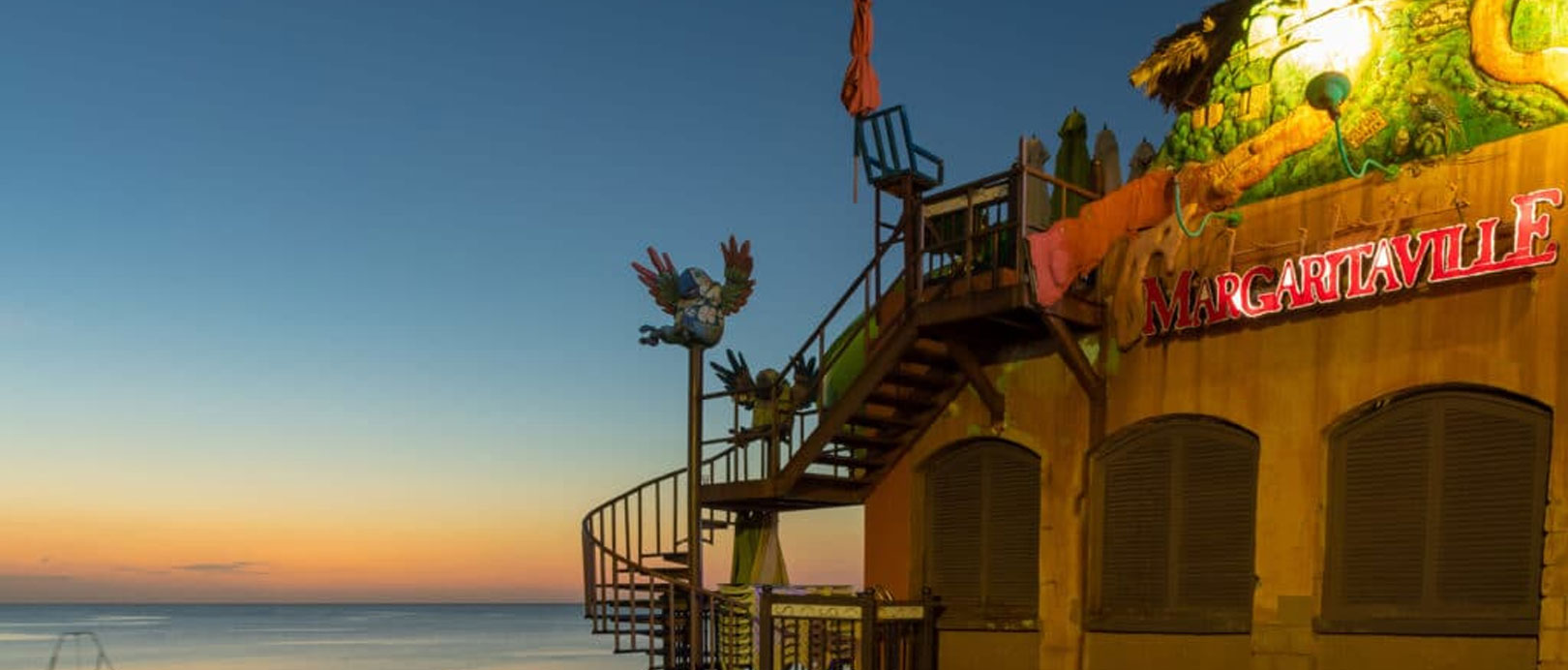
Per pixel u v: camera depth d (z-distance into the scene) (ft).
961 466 54.49
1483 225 38.78
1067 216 53.36
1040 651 49.96
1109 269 49.11
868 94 54.08
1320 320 42.91
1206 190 46.55
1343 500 42.29
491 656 290.97
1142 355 47.80
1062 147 55.42
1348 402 41.83
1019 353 52.08
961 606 53.67
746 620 55.93
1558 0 38.29
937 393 54.85
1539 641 36.88
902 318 50.34
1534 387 37.63
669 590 56.80
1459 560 39.55
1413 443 40.91
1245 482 45.06
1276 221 44.27
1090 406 49.21
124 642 384.27
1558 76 37.99
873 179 53.31
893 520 56.59
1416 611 40.24
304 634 463.01
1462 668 38.93
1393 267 40.73
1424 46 41.29
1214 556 45.65
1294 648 42.45
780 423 56.13
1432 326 40.06
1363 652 41.09
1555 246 37.37
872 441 55.67
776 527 61.21
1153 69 50.98
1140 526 47.83
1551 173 37.81
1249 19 46.37
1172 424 47.21
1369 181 41.96
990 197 48.47
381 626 576.20
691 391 58.80
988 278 49.85
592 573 60.23
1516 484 38.47
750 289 59.57
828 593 56.65
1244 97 46.03
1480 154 39.45
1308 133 43.83
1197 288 45.98
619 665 253.85
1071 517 49.55
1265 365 44.19
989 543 52.95
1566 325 37.09
